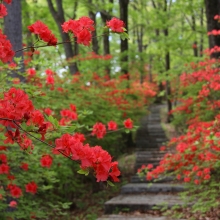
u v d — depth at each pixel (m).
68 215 7.40
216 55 7.46
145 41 19.36
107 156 1.77
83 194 9.12
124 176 10.03
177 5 11.48
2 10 2.26
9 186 3.79
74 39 2.37
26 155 4.18
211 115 7.75
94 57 9.84
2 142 3.40
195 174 5.76
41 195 5.95
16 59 3.46
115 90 9.40
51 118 1.98
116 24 2.22
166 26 13.01
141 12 14.12
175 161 5.68
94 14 13.64
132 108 10.91
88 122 7.24
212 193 5.61
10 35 5.05
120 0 12.29
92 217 7.29
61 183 7.04
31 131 1.90
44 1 14.64
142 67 12.39
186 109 9.77
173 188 7.61
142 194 7.73
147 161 10.54
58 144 1.80
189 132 5.75
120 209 6.74
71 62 9.33
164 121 15.96
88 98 7.91
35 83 4.68
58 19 9.90
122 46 12.46
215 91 7.19
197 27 12.98
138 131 14.09
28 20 11.92
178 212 6.03
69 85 7.67
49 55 8.41
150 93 14.98
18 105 1.81
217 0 7.40
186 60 10.97
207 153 5.07
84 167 1.80
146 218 5.96
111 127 3.96
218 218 5.26
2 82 3.44
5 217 3.98
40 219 6.45
